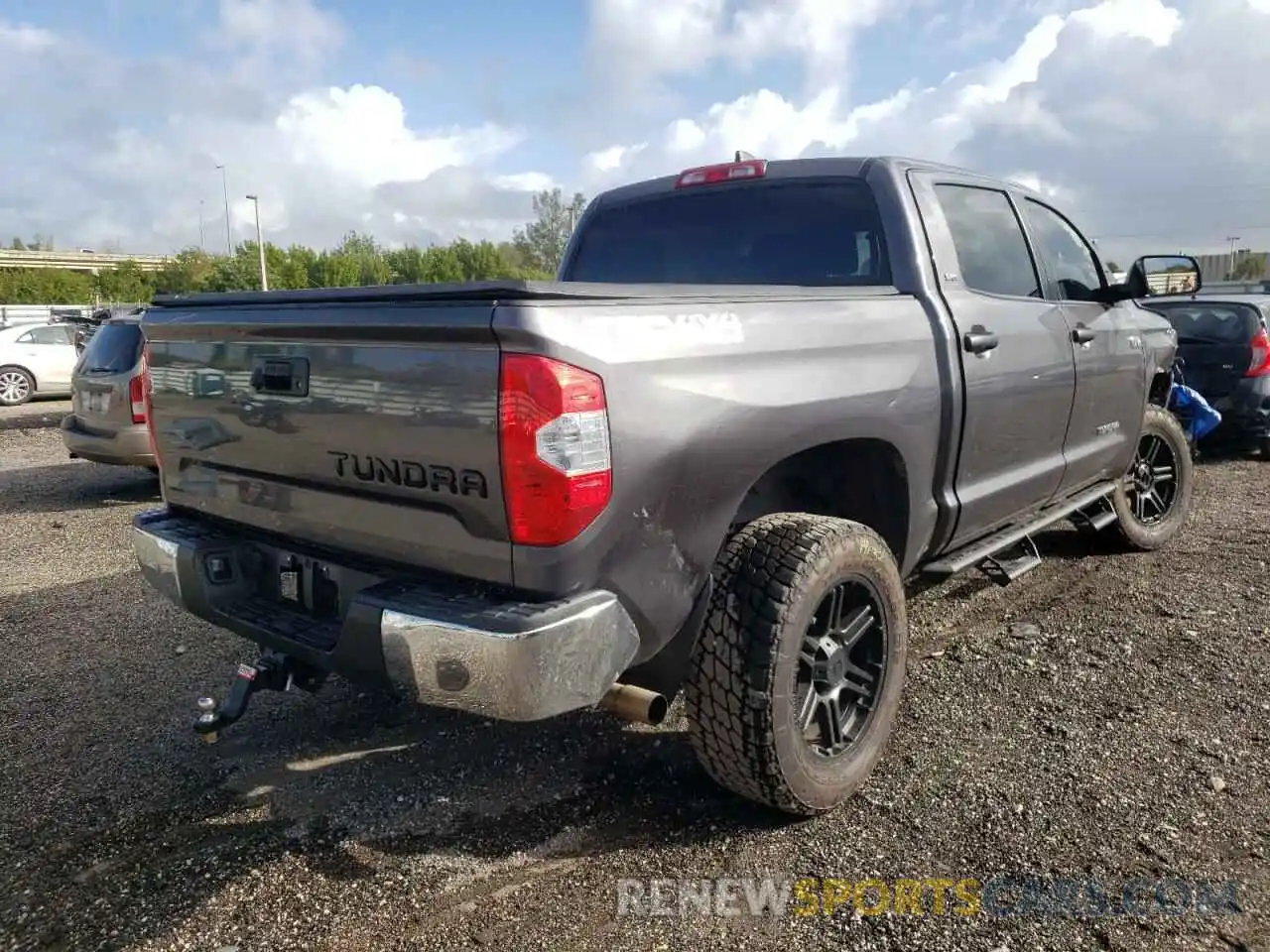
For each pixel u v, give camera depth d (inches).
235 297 110.3
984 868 102.8
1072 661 157.2
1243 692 143.5
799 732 107.3
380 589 94.7
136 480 381.7
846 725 118.3
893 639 120.8
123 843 113.2
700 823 113.5
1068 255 182.4
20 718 148.9
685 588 98.0
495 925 96.3
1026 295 162.9
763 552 106.0
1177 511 229.5
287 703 151.5
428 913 98.4
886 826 111.3
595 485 86.7
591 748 133.0
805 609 104.3
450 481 89.6
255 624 109.4
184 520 128.2
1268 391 336.5
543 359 83.3
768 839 109.7
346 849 110.4
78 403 328.5
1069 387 166.4
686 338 96.3
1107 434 189.0
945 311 135.2
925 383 127.7
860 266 140.3
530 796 120.7
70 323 715.4
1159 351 211.2
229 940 95.3
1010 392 147.1
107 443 312.5
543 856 108.0
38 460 440.8
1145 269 181.2
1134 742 129.3
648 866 105.4
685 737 135.1
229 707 109.0
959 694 146.0
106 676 165.5
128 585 224.4
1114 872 101.3
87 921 99.0
